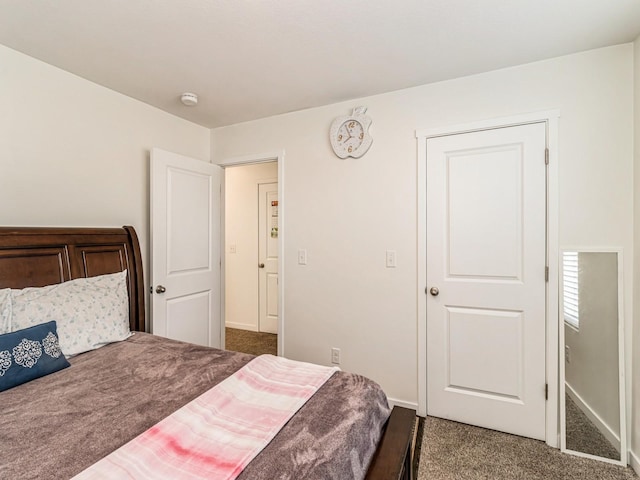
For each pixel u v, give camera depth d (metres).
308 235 2.68
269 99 2.50
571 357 1.93
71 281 1.88
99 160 2.24
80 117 2.13
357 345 2.50
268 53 1.87
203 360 1.59
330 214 2.60
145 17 1.55
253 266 4.49
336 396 1.23
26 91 1.86
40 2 1.43
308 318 2.68
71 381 1.37
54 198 1.99
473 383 2.16
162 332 2.46
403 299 2.36
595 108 1.86
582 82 1.88
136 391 1.28
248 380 1.33
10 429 1.02
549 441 1.96
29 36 1.69
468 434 2.07
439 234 2.25
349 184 2.53
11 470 0.84
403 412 1.29
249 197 4.50
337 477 0.86
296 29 1.65
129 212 2.44
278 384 1.30
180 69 2.05
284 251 2.77
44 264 1.81
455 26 1.63
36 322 1.57
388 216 2.40
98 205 2.23
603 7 1.48
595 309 1.89
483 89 2.11
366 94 2.42
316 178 2.65
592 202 1.87
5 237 1.65
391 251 2.39
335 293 2.58
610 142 1.84
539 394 2.00
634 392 1.75
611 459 1.81
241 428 1.00
